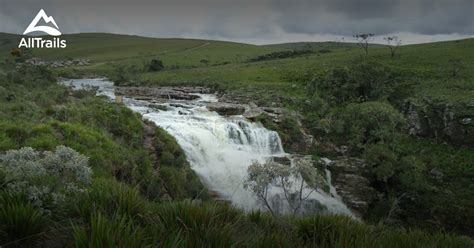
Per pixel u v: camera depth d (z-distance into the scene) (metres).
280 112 35.28
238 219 5.45
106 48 190.50
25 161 5.46
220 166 25.94
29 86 32.94
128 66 112.88
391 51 81.19
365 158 28.64
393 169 27.19
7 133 11.94
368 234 5.49
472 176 29.00
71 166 5.75
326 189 26.67
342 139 32.72
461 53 73.06
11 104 17.05
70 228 4.32
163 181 16.34
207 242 4.10
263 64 88.38
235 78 66.00
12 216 4.41
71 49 191.00
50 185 5.45
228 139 28.69
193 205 5.17
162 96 50.34
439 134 34.19
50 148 11.88
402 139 34.75
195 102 44.09
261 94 47.78
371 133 31.83
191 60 127.81
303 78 60.12
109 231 3.54
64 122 15.28
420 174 27.70
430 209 26.77
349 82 44.62
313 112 36.97
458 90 41.31
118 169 13.57
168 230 4.21
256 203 22.38
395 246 4.96
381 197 27.83
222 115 35.38
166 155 18.48
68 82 71.38
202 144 26.47
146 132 20.06
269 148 30.42
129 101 41.44
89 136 14.16
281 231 5.64
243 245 4.32
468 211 26.23
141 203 5.43
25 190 5.02
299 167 9.34
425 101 36.50
